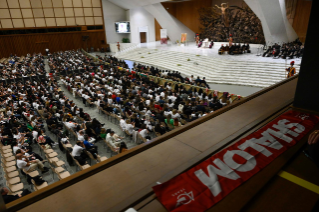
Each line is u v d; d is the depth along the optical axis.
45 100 13.59
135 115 9.57
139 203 1.76
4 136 9.05
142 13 35.91
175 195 1.83
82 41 36.28
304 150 2.51
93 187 1.91
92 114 12.65
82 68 22.50
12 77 19.70
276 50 19.45
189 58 24.38
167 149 2.46
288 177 2.14
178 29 33.22
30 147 8.54
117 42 36.78
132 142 9.17
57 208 1.70
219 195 1.85
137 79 17.05
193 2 31.80
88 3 34.84
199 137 2.70
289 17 23.12
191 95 12.76
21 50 32.53
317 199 1.86
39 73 21.11
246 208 1.77
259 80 16.64
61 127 10.15
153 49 30.03
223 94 12.33
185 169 2.12
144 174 2.07
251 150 2.45
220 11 29.19
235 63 19.66
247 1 19.72
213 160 2.27
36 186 6.14
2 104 13.34
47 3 32.41
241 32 27.70
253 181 2.03
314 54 2.98
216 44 30.17
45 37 33.56
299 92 3.33
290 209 1.76
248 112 3.41
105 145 9.14
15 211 1.67
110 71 20.52
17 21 31.27
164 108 10.73
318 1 2.71
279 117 3.22
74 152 7.38
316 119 3.11
